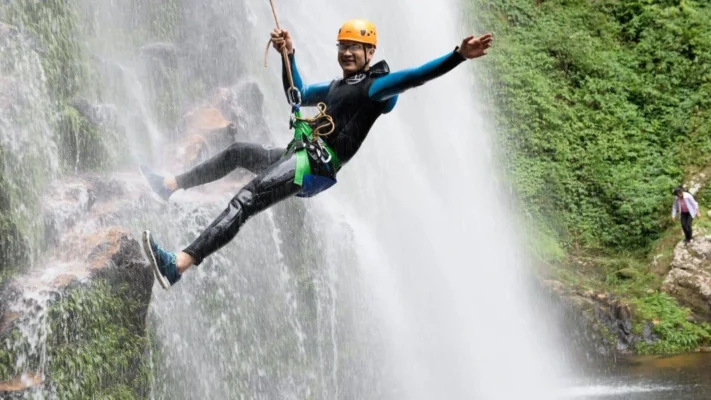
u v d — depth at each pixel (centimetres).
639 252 2092
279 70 1662
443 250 1902
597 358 1714
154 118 1316
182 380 1027
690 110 2377
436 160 2084
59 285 856
